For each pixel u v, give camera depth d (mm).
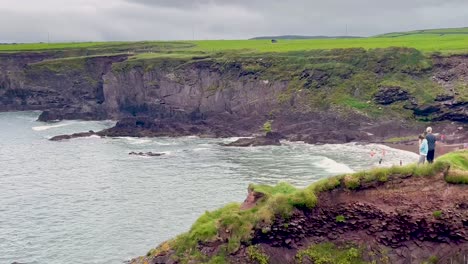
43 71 167625
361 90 112750
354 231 31797
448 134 94750
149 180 72875
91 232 52000
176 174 76062
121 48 186375
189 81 135125
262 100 121500
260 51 139125
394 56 116125
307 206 32281
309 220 32469
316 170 74062
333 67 118500
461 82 106188
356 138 99625
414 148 88688
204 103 130625
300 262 31859
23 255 46844
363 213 31562
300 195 32562
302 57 126312
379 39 170250
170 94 137375
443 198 30156
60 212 58875
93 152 97125
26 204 62375
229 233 33281
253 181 68938
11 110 168125
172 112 135875
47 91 166250
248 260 32375
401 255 30516
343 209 31938
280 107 117500
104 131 118125
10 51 182750
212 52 148250
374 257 30859
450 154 33469
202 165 82188
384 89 108750
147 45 189375
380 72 115125
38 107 167375
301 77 120438
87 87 162250
